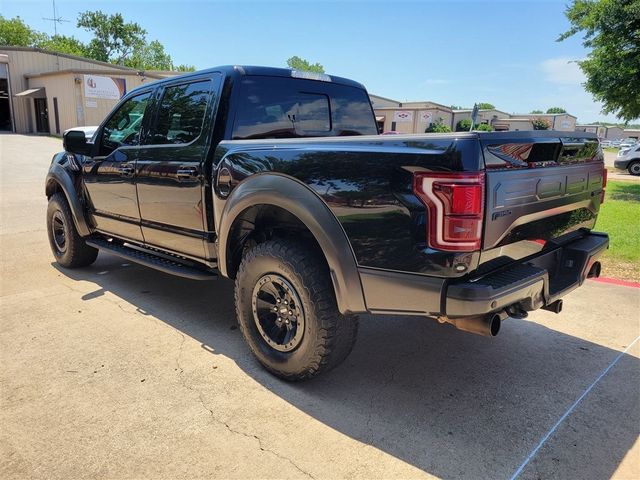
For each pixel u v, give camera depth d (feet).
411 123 134.72
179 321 13.57
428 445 8.37
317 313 9.24
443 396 9.92
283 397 9.79
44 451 8.10
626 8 37.83
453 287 7.64
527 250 8.93
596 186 10.91
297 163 9.28
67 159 17.13
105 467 7.74
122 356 11.44
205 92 11.96
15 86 115.96
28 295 15.53
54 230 18.44
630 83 40.63
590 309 14.78
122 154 14.33
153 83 13.89
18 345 11.94
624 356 11.75
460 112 140.56
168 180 12.53
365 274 8.46
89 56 224.94
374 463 7.92
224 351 11.76
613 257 20.06
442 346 12.27
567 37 43.55
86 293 15.78
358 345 12.29
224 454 8.09
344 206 8.59
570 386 10.36
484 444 8.41
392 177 7.97
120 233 15.24
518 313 8.57
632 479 7.61
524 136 8.21
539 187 8.63
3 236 23.59
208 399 9.68
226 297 15.58
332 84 14.05
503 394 10.01
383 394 9.96
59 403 9.47
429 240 7.67
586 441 8.52
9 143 86.12
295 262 9.37
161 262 13.58
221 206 10.98
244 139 11.80
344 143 8.71
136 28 230.89
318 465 7.86
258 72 12.15
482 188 7.41
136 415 9.11
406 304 8.14
